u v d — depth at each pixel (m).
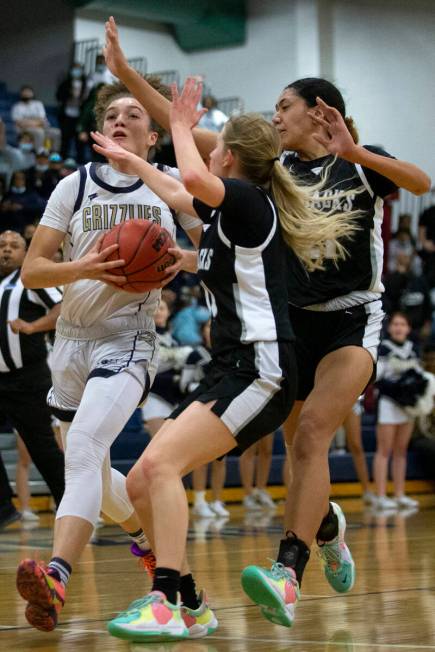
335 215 4.14
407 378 11.93
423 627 4.02
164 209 4.49
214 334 3.94
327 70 21.27
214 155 4.06
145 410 10.84
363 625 4.10
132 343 4.44
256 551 7.40
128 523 4.55
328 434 4.30
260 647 3.66
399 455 12.29
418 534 8.69
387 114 21.34
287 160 4.71
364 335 4.49
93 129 18.16
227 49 22.41
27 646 3.72
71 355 4.46
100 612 4.56
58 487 7.60
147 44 22.45
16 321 7.49
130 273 4.13
